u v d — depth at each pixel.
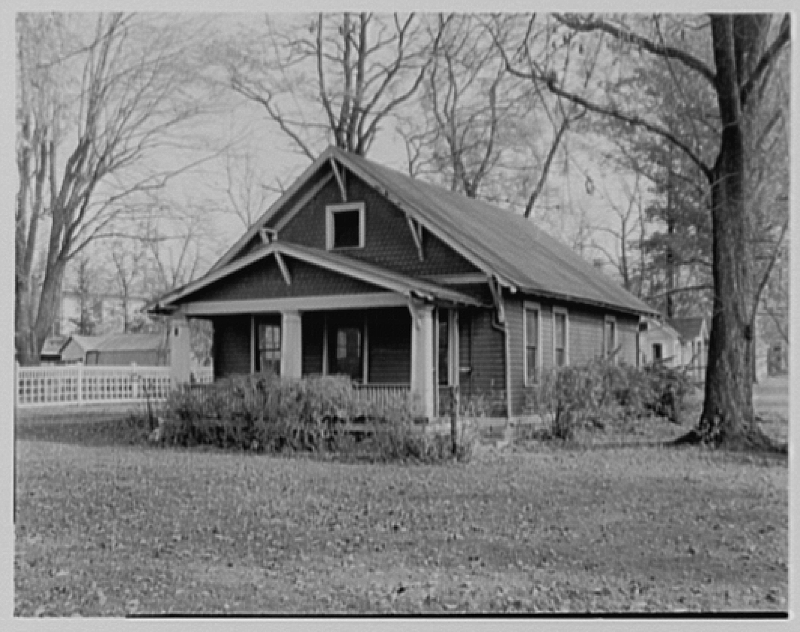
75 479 13.84
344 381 15.93
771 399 22.30
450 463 14.52
